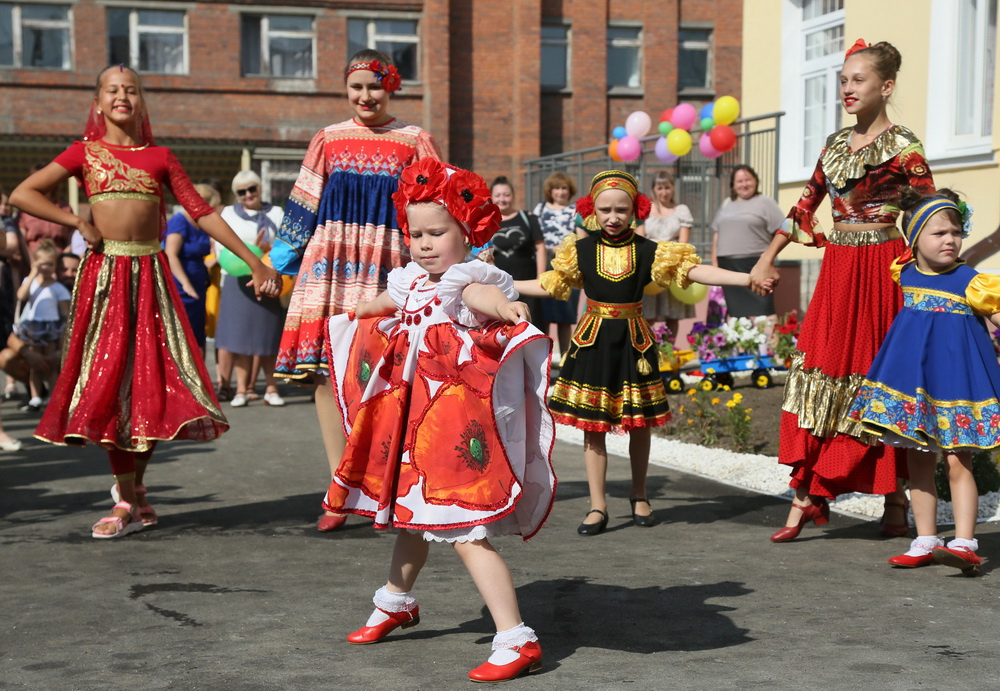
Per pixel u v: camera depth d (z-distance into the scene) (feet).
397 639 12.94
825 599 14.40
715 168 48.21
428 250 12.31
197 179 88.69
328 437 20.47
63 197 84.89
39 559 17.03
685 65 95.71
